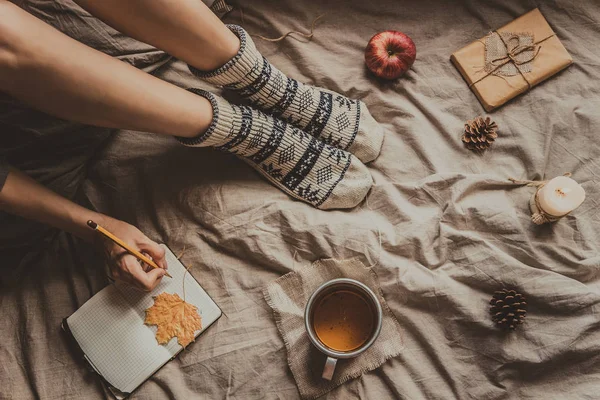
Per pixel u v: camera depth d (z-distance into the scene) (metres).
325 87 1.14
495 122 1.11
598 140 1.07
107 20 0.86
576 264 1.00
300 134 1.02
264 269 1.04
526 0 1.13
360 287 0.94
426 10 1.16
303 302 1.03
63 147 1.05
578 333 0.96
